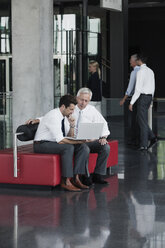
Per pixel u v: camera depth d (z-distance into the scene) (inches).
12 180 310.0
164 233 222.7
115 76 783.1
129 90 494.3
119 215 253.0
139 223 238.4
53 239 213.9
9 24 511.2
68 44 506.9
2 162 311.3
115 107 540.1
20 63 426.3
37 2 418.6
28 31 422.3
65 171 305.4
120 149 493.7
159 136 557.6
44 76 431.8
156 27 1173.1
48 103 436.1
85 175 317.1
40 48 423.8
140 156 449.4
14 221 241.6
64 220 243.3
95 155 340.8
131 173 369.4
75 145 312.5
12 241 211.0
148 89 479.2
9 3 567.5
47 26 429.7
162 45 1177.4
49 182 303.0
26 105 428.5
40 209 265.0
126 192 306.3
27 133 310.2
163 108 551.5
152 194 301.1
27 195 297.3
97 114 331.3
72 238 215.2
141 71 474.6
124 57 627.5
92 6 834.2
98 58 529.7
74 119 319.3
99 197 292.8
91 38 522.0
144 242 210.1
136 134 517.7
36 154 305.9
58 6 686.5
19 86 428.5
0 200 285.4
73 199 287.6
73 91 506.6
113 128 540.7
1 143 450.9
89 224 236.7
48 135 309.0
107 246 205.0
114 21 775.7
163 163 411.8
